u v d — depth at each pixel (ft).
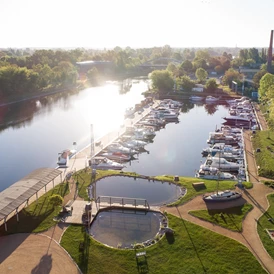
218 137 266.57
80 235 124.98
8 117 375.25
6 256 112.27
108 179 182.70
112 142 255.70
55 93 548.72
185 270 105.70
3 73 458.91
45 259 110.83
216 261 109.60
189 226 130.11
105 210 146.92
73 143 254.88
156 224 134.82
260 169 191.31
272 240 120.57
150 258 111.75
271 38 631.15
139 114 365.81
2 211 123.75
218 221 133.49
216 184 169.58
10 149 262.47
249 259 110.22
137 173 204.54
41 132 311.47
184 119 372.17
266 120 327.06
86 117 371.15
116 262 109.81
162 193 165.17
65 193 160.86
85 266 107.76
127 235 126.62
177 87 538.06
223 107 443.32
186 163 228.22
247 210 142.00
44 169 165.37
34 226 130.52
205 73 611.06
